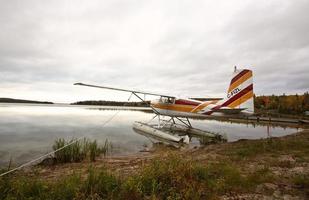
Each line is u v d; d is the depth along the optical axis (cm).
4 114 3253
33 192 340
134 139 1190
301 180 409
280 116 3378
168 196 324
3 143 1034
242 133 1499
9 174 489
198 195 333
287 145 817
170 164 427
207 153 758
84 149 800
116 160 725
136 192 321
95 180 367
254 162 582
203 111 1188
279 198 344
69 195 320
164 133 1173
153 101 1459
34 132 1428
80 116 3122
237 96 1067
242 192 366
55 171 582
